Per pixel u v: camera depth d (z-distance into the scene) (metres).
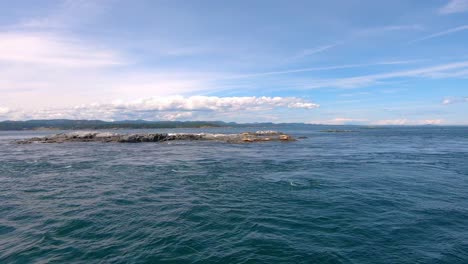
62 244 10.42
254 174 23.67
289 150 44.91
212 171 25.28
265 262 9.05
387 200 15.55
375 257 9.27
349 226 11.89
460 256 9.30
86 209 14.41
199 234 11.29
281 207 14.58
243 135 73.44
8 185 19.98
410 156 35.81
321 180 20.88
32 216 13.40
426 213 13.37
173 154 40.03
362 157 34.97
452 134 108.50
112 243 10.49
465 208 14.09
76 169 26.89
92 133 70.75
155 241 10.64
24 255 9.59
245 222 12.52
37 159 34.66
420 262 8.95
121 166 28.56
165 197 16.62
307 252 9.66
